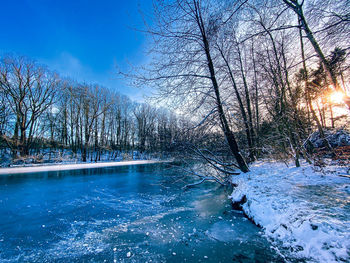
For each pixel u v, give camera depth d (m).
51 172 14.86
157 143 10.08
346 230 2.29
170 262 2.79
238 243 3.18
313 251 2.33
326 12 3.25
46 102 22.59
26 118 20.50
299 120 6.75
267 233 3.29
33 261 3.00
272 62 7.48
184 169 9.37
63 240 3.74
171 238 3.64
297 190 4.30
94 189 8.91
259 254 2.74
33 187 9.22
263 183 5.41
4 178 11.75
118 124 34.97
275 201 3.86
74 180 11.46
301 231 2.68
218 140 8.99
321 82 5.58
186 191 8.66
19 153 18.98
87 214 5.37
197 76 6.56
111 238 3.76
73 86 26.36
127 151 34.31
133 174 14.21
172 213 5.37
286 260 2.46
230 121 7.59
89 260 2.97
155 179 11.92
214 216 4.82
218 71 6.86
